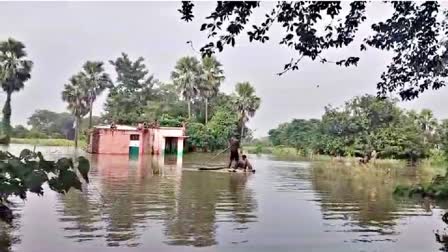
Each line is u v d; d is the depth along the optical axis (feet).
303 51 16.62
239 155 78.89
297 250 19.20
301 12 15.60
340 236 22.12
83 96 153.79
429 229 24.22
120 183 43.91
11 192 13.73
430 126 134.00
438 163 100.73
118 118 145.89
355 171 79.41
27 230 21.04
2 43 139.74
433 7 16.98
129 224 23.16
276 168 83.71
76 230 21.34
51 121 240.94
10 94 143.13
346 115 141.90
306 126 208.64
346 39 16.75
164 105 160.97
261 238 21.16
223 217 26.40
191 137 138.92
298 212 29.43
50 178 14.43
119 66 172.14
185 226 23.24
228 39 15.15
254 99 163.63
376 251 19.35
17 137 179.93
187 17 14.94
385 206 32.96
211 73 156.35
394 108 134.92
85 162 14.24
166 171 62.64
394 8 17.07
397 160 133.18
